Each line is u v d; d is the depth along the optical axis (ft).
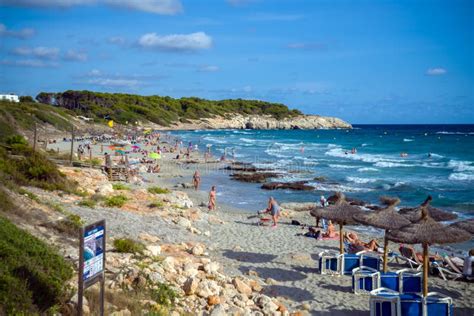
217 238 58.95
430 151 242.58
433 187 118.21
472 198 102.12
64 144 213.66
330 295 40.93
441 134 455.63
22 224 38.45
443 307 33.94
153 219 60.18
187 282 33.58
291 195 107.86
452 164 173.68
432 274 48.39
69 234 40.86
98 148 204.44
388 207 44.45
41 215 43.62
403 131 566.36
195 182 114.32
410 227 36.68
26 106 293.64
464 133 480.23
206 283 35.22
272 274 45.98
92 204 60.59
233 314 30.32
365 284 41.01
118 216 57.00
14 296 23.50
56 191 64.69
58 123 289.53
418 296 35.50
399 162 183.32
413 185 120.88
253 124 613.93
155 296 30.66
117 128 361.10
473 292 43.50
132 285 31.40
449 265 48.73
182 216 66.64
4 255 26.50
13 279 24.30
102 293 23.94
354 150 226.99
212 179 133.28
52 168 69.15
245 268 47.26
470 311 39.37
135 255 39.52
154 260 39.29
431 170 156.35
